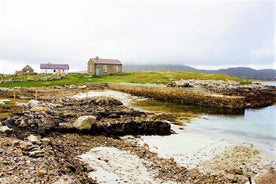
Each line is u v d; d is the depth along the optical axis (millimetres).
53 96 51719
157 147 25281
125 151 22656
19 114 27062
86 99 44250
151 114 43625
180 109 50875
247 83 103688
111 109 36469
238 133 33250
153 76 99688
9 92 49750
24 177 12930
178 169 19828
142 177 17547
